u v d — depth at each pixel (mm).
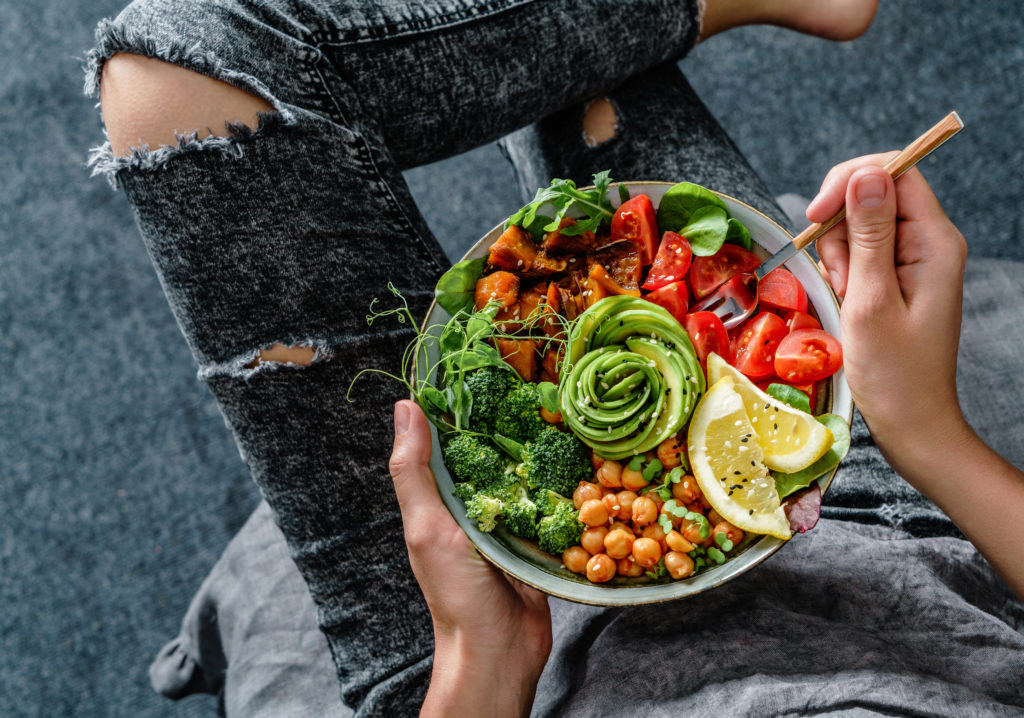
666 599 656
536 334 735
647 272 731
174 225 822
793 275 716
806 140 1666
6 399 1741
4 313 1761
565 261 737
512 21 921
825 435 652
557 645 896
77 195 1774
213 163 808
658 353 675
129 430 1723
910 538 889
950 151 1622
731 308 725
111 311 1752
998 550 734
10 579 1700
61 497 1713
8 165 1787
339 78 868
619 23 961
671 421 663
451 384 722
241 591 1178
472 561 754
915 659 773
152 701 1665
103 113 835
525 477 705
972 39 1619
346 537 883
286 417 854
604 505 677
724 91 1690
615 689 781
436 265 930
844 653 752
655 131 1031
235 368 839
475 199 1719
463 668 774
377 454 874
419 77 896
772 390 695
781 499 666
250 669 1122
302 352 843
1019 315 1085
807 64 1665
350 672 902
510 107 951
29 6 1807
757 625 798
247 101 812
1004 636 774
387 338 871
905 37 1640
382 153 899
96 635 1682
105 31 810
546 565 698
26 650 1683
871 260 669
